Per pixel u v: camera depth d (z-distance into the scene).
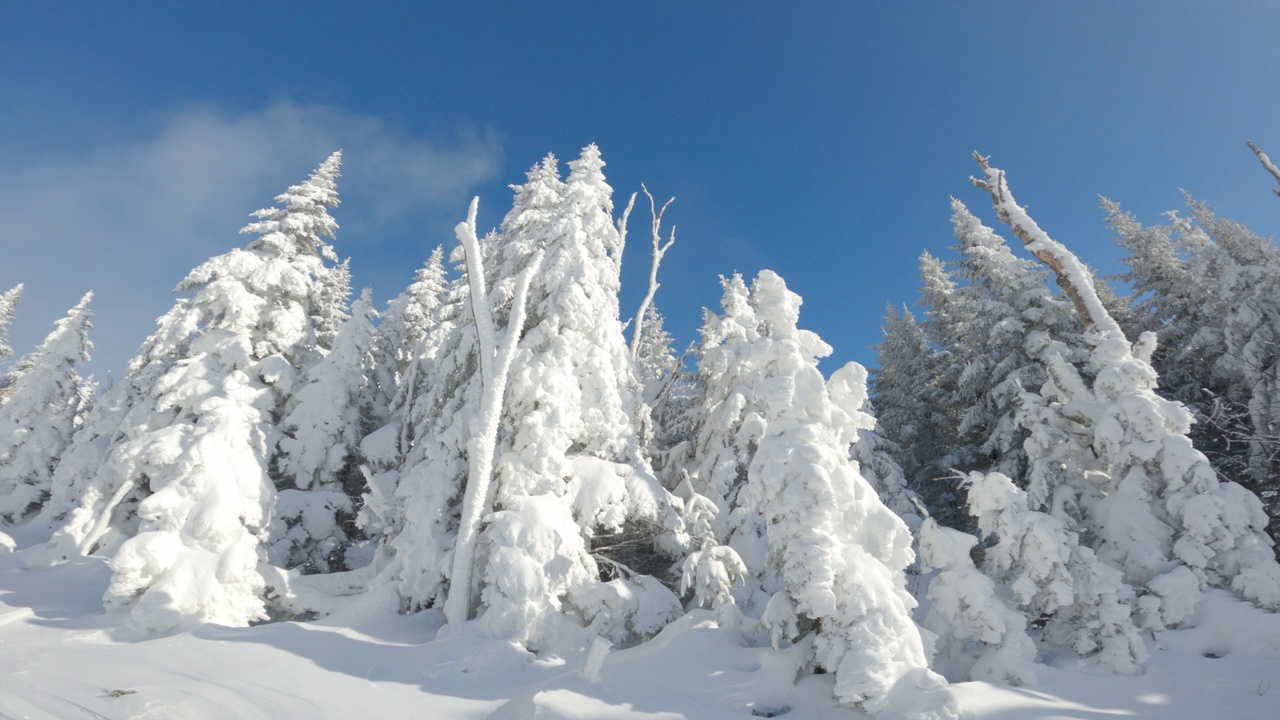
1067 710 7.91
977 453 22.47
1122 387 12.70
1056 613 10.52
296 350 18.83
